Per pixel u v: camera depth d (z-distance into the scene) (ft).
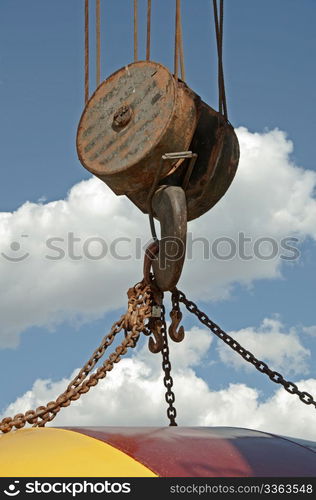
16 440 13.41
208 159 19.63
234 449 13.26
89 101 19.89
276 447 13.76
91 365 18.03
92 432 13.66
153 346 19.58
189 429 14.84
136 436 13.48
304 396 20.10
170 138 18.17
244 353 20.44
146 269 18.89
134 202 19.58
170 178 18.71
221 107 20.39
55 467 11.84
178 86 18.48
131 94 19.06
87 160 19.49
